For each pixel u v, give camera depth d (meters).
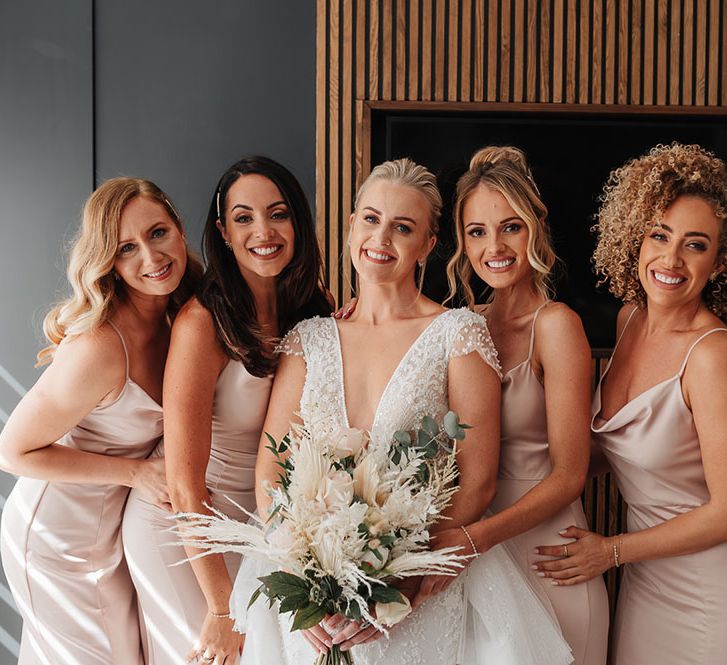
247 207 2.48
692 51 4.08
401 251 2.27
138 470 2.62
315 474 2.00
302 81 4.08
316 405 2.11
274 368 2.51
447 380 2.27
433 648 2.12
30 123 4.08
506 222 2.44
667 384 2.34
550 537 2.44
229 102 4.09
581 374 2.41
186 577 2.65
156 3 4.07
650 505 2.47
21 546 2.74
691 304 2.40
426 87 4.05
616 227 2.46
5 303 4.11
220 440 2.62
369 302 2.36
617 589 4.22
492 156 2.55
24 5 4.06
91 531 2.75
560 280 4.13
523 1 4.04
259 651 2.30
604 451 2.61
